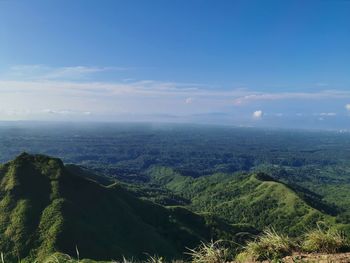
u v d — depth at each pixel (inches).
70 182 3186.5
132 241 2918.3
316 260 284.0
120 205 3304.6
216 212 6432.1
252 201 6456.7
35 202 2869.1
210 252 321.4
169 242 3289.9
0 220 2687.0
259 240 332.5
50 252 2342.5
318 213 5201.8
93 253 2460.6
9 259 2327.8
